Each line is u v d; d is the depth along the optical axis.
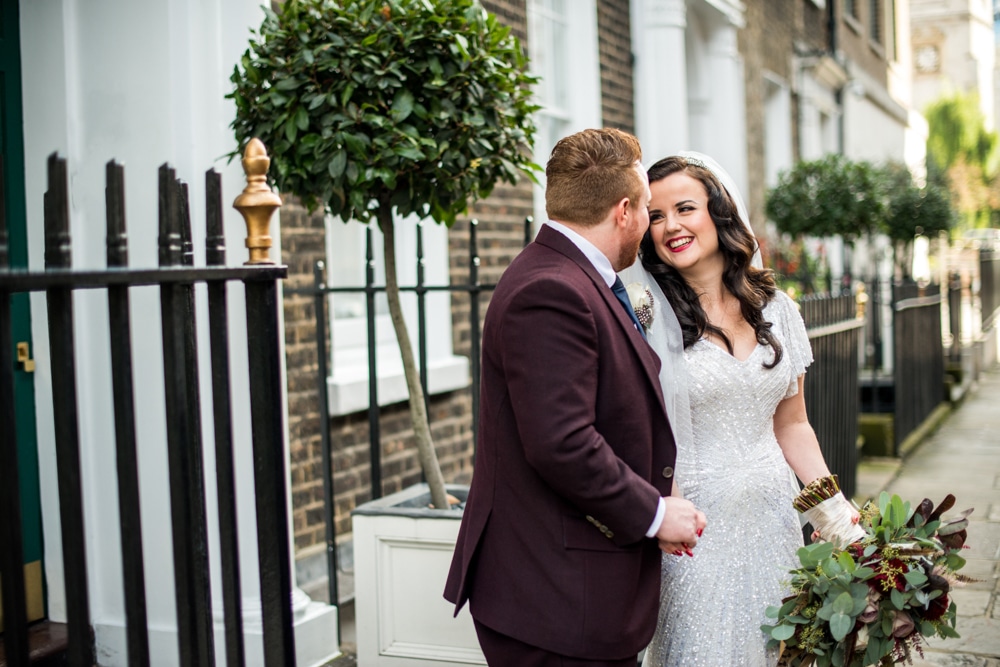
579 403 2.05
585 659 2.12
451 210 3.56
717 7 9.46
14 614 1.62
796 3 13.10
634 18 8.13
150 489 3.50
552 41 7.14
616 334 2.18
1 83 3.53
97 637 3.56
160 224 1.86
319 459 4.57
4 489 1.61
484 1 5.92
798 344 2.79
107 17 3.52
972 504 6.12
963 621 4.14
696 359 2.62
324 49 3.20
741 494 2.60
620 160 2.25
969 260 16.83
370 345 3.83
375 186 3.41
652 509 2.10
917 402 8.52
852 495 6.13
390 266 3.53
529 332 2.08
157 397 3.48
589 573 2.13
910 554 2.38
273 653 2.08
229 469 2.02
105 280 1.69
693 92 10.21
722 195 2.67
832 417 5.49
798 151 13.06
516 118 3.53
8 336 1.61
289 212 4.44
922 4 46.66
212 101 3.48
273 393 2.07
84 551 1.74
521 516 2.18
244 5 3.54
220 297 1.98
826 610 2.37
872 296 8.16
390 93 3.28
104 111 3.54
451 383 5.44
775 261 9.77
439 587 3.26
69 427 1.71
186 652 1.93
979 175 31.56
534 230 6.55
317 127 3.28
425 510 3.29
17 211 3.55
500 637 2.21
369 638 3.33
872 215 10.11
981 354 12.90
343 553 4.71
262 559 2.07
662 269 2.70
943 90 44.97
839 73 14.73
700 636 2.56
